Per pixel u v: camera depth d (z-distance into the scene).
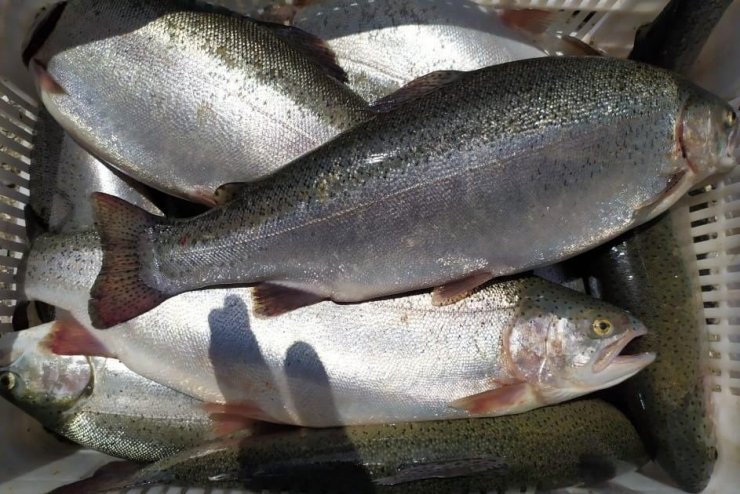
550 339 0.67
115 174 0.75
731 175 0.72
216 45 0.68
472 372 0.67
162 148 0.69
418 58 0.75
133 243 0.65
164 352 0.68
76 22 0.68
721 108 0.64
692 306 0.72
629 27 0.80
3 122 0.73
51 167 0.74
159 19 0.68
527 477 0.68
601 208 0.64
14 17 0.73
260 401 0.68
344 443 0.68
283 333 0.67
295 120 0.68
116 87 0.68
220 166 0.69
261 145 0.69
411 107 0.64
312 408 0.68
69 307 0.70
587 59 0.63
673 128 0.63
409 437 0.68
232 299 0.68
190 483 0.67
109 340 0.69
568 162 0.63
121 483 0.66
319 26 0.75
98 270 0.69
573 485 0.69
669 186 0.64
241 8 0.77
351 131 0.64
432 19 0.74
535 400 0.68
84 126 0.69
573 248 0.65
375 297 0.66
